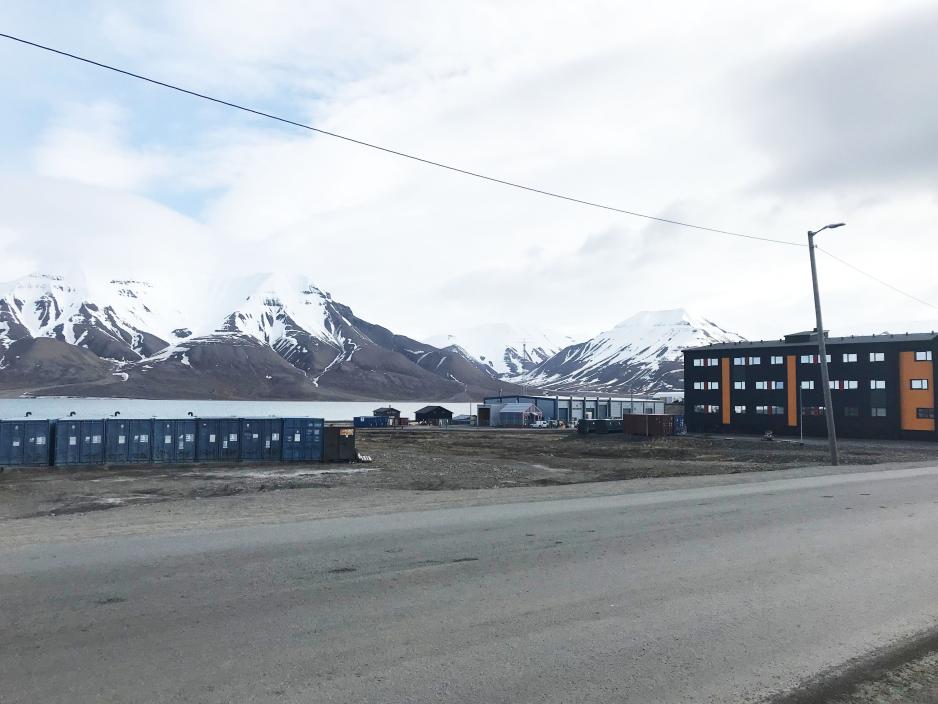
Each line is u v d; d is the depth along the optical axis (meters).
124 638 6.31
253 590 7.95
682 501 16.64
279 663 5.77
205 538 11.32
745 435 77.62
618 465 37.53
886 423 68.69
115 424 34.62
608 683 5.48
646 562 9.55
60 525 13.66
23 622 6.73
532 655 6.02
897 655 6.19
